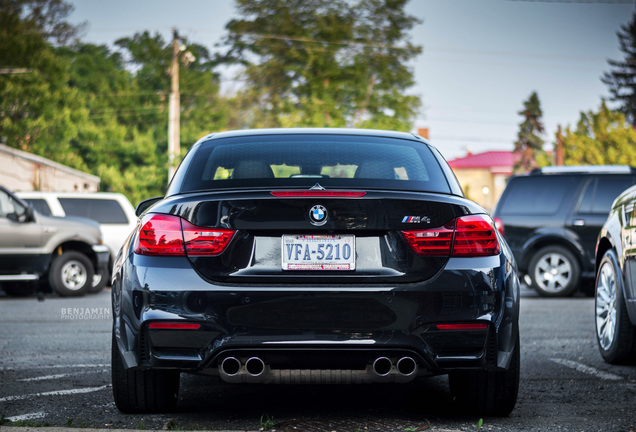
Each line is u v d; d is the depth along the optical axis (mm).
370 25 81812
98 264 21359
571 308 16109
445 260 5676
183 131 92438
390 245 5652
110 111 92688
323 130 6996
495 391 6129
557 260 19109
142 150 87000
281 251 5633
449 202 5793
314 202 5648
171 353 5652
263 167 6301
